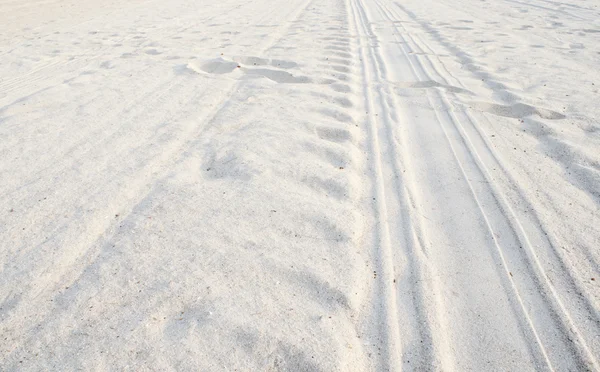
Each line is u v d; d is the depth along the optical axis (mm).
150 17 11016
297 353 1833
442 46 7734
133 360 1787
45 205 2873
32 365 1779
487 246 2590
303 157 3471
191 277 2234
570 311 2135
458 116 4516
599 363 1880
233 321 1968
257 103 4691
